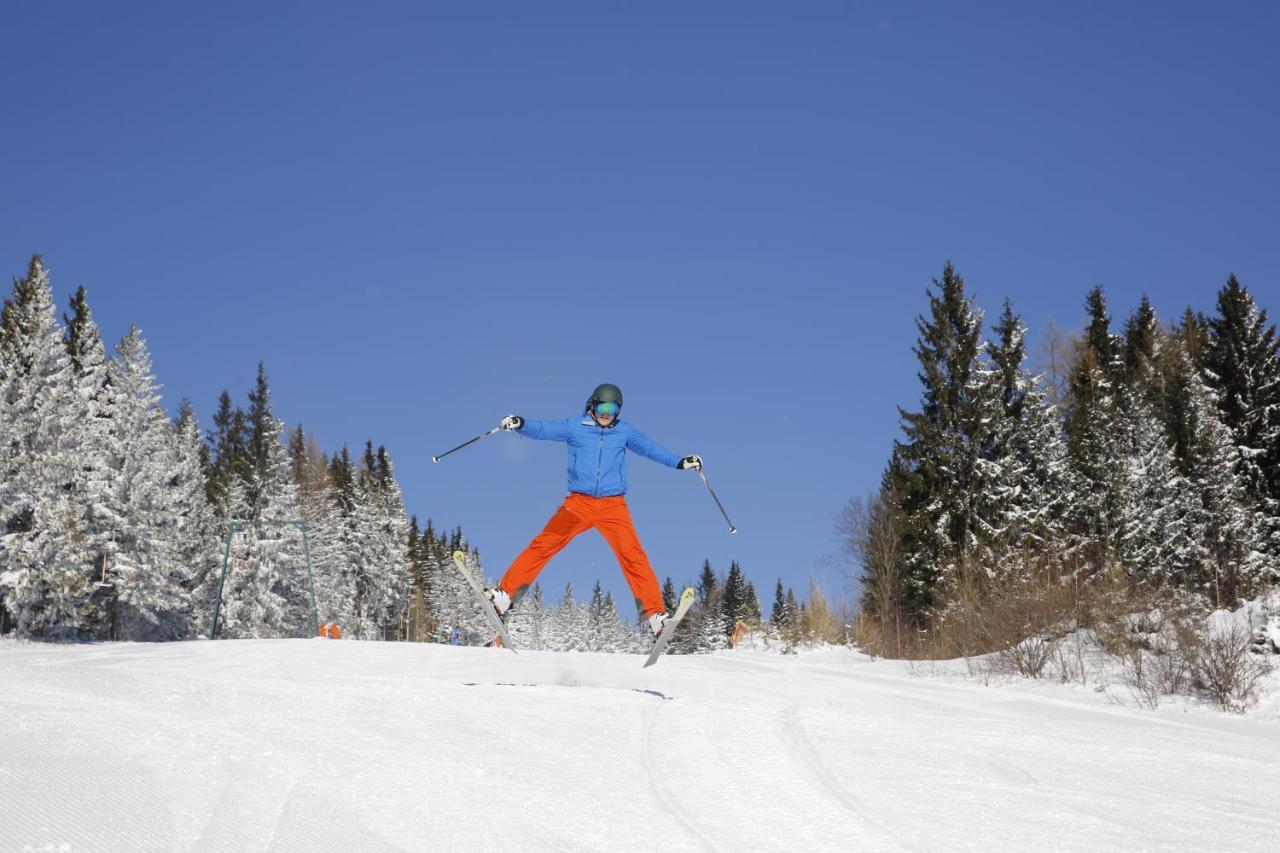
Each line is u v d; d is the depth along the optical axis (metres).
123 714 6.87
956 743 8.09
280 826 4.44
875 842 4.85
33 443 36.47
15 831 4.01
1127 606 19.11
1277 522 34.00
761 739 7.55
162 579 42.16
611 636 128.00
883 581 40.06
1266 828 5.58
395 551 80.50
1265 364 38.91
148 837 4.11
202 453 72.75
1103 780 6.86
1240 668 14.50
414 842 4.37
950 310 37.38
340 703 8.13
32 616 35.78
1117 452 35.38
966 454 35.97
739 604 90.75
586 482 9.38
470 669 14.92
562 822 4.88
